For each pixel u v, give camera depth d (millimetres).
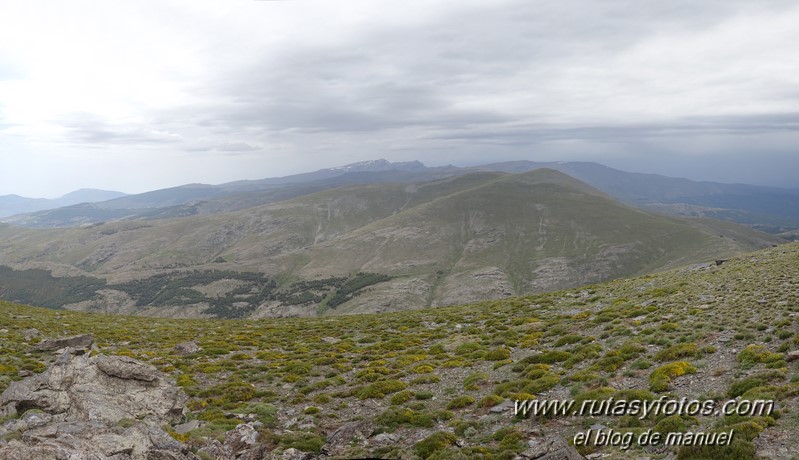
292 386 39250
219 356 52219
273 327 79500
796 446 17531
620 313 53250
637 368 31875
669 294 60781
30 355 44188
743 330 35062
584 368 34344
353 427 27219
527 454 20391
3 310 73500
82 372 29016
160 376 31266
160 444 20656
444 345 51750
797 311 37625
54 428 21047
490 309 78500
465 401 30656
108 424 23234
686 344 33562
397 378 39625
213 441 23297
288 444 24984
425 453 23359
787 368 25266
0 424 23266
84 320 79625
